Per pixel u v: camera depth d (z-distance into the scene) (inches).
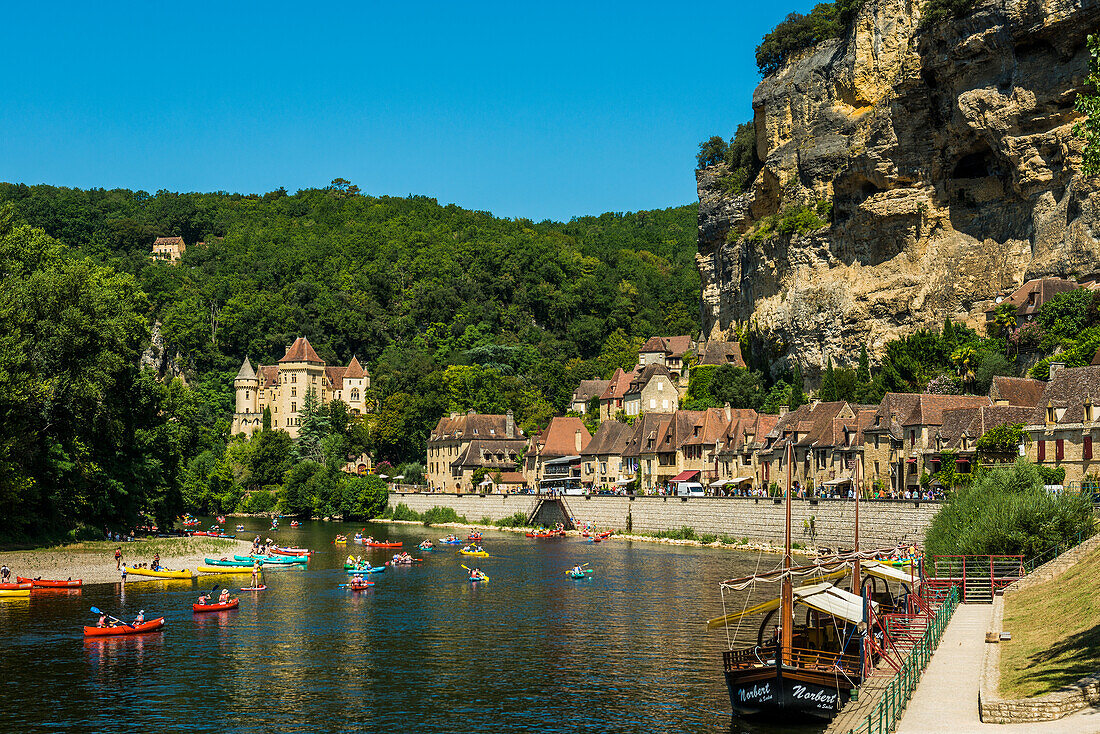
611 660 2412.6
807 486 4891.7
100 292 4237.2
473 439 7519.7
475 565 4308.6
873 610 1999.3
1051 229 4931.1
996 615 2234.3
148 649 2544.3
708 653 2481.5
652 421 6353.3
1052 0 4697.3
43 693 2118.6
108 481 4303.6
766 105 6899.6
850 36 6235.2
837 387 5610.2
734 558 4293.8
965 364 4859.7
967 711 1512.1
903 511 3732.8
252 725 1914.4
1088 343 4291.3
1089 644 1734.7
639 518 5418.3
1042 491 2768.2
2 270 4207.7
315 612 3093.0
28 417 3828.7
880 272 5792.3
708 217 7672.2
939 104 5418.3
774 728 1854.1
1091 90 4648.1
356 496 7155.5
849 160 5890.8
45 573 3673.7
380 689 2164.1
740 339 7071.9
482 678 2250.2
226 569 4005.9
